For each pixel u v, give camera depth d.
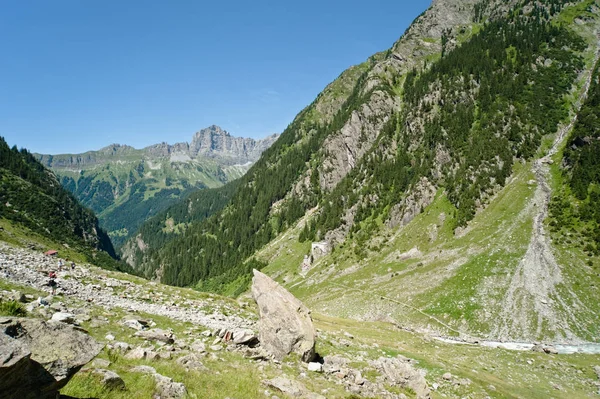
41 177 192.50
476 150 144.75
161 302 40.88
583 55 182.75
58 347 11.06
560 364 56.88
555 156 131.12
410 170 166.38
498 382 44.22
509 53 194.25
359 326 70.12
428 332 81.69
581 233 94.62
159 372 16.53
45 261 45.66
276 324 30.09
